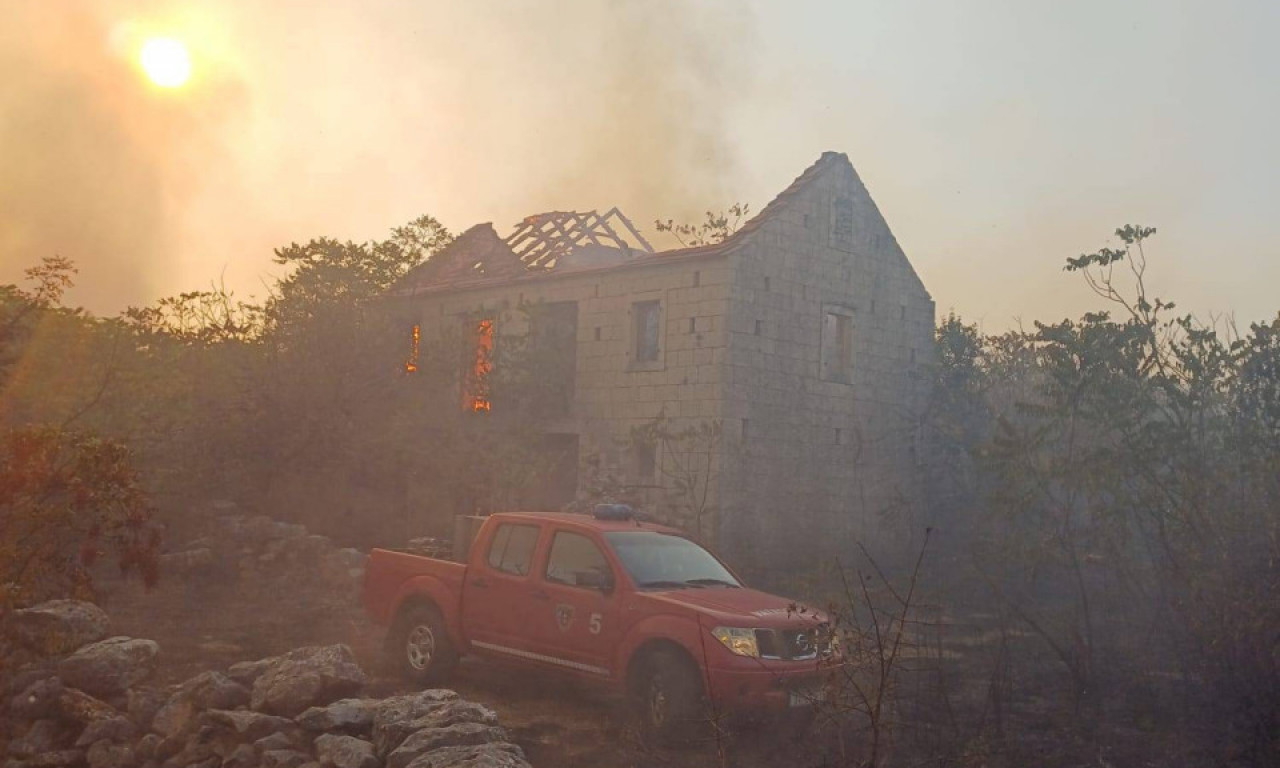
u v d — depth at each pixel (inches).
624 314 884.6
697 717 340.8
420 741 280.5
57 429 307.0
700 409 820.0
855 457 883.4
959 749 327.3
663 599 360.2
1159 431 410.0
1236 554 366.3
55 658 362.6
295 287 871.7
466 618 414.9
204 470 776.9
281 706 320.2
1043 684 410.6
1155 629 408.8
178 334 826.8
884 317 946.7
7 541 302.5
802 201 888.3
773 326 850.8
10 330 485.7
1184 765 319.0
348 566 652.1
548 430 914.7
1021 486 460.1
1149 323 429.7
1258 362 404.8
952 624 514.3
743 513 807.7
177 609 557.9
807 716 345.1
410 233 950.4
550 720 372.8
